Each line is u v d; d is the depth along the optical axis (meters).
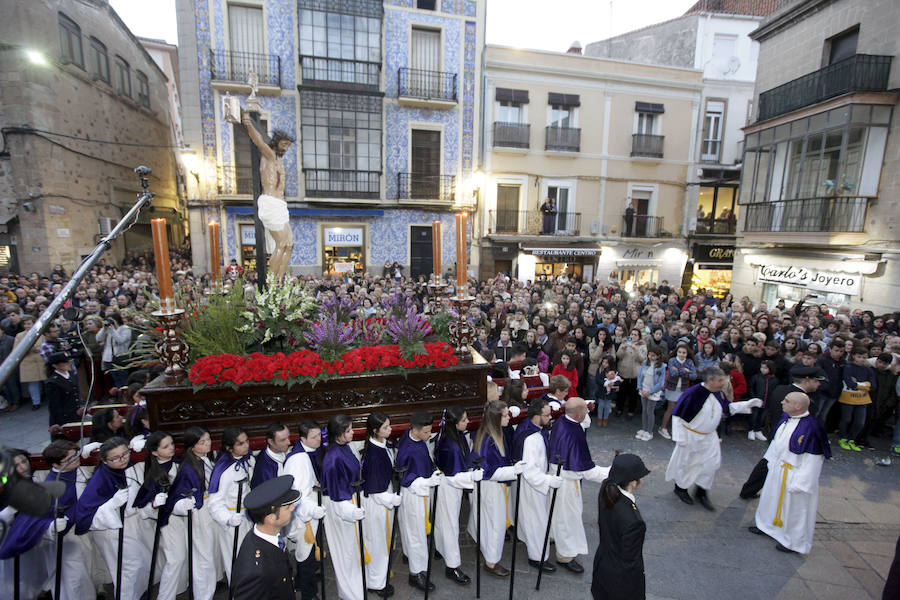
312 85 14.96
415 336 4.20
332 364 3.86
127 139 17.84
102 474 3.37
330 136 15.57
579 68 17.48
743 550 4.47
